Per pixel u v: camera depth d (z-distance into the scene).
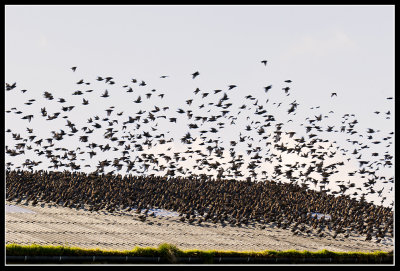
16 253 42.28
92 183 101.50
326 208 112.06
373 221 103.56
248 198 109.75
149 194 100.94
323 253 62.09
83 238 65.19
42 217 75.75
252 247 75.62
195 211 100.31
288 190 117.00
